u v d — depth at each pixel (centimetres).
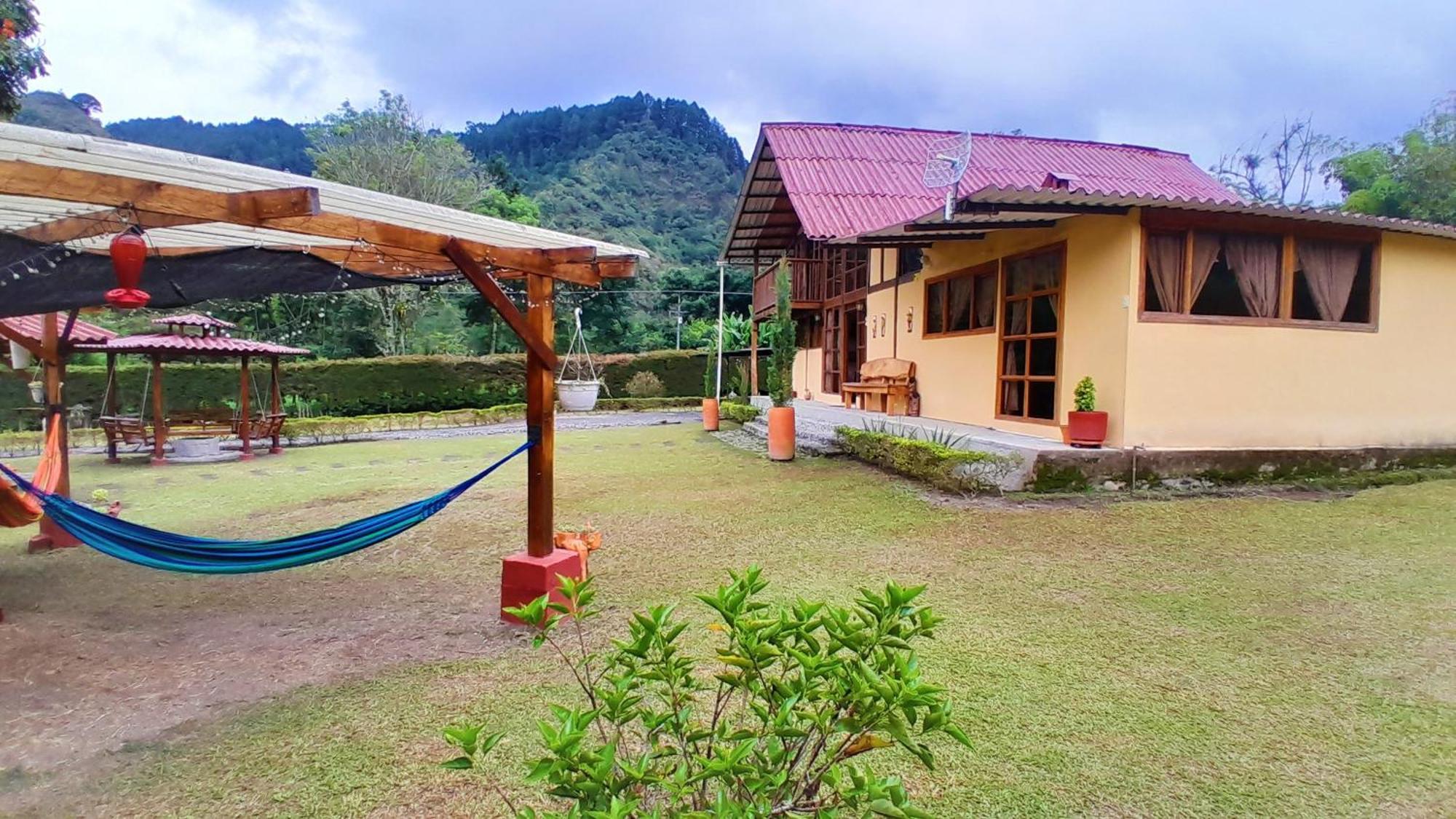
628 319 3219
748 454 1031
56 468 577
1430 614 380
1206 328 689
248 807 226
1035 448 686
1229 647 341
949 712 133
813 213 1252
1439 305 783
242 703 298
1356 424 746
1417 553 488
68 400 1659
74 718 285
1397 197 1931
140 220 298
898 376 1088
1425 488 684
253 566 370
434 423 1723
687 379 2323
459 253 350
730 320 2455
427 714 285
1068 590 423
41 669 333
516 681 313
